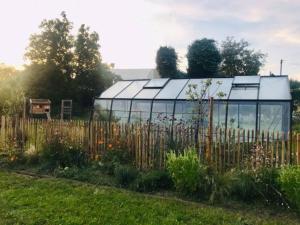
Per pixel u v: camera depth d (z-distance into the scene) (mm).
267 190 6449
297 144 7070
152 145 8703
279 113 15383
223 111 16375
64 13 36781
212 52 42125
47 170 8969
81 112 34656
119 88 21625
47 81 35219
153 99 18688
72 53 37438
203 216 5750
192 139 8305
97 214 5750
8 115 13070
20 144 10992
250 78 18281
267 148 7328
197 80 19438
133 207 6148
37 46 36125
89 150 9906
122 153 9188
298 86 46031
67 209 5938
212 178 6867
